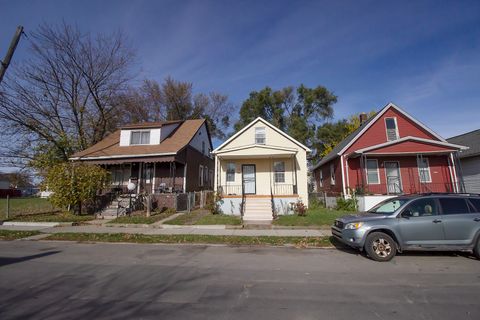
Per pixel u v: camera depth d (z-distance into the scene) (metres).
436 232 6.77
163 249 8.20
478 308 3.94
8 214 14.77
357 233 6.93
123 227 12.06
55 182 14.44
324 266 6.26
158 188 18.14
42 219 13.93
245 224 12.30
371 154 17.45
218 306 4.00
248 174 18.05
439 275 5.54
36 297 4.38
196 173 22.72
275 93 42.72
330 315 3.71
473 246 6.73
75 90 25.67
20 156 23.59
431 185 18.23
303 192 17.22
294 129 40.84
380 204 8.10
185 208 17.14
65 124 25.73
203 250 8.04
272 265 6.34
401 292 4.58
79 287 4.84
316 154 41.94
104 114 27.48
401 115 19.78
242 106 44.00
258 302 4.15
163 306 4.00
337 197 18.78
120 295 4.45
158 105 38.94
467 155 18.61
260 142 18.58
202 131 25.47
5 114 21.98
